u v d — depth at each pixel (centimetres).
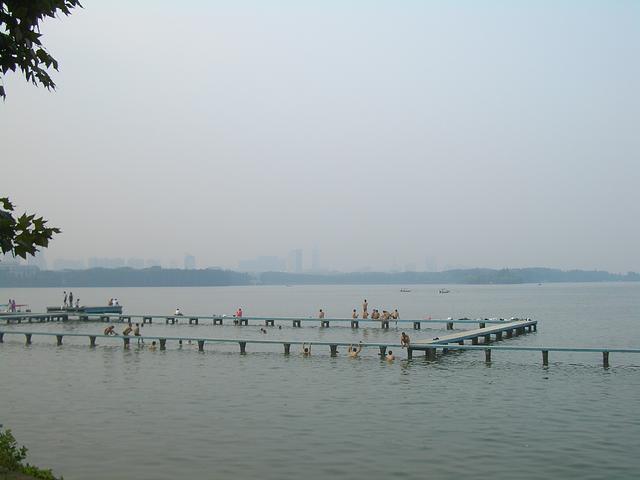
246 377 3338
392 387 3031
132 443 2066
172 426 2284
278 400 2739
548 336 5812
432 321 6338
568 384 3097
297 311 11675
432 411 2516
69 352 4425
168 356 4197
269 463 1859
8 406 2627
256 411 2525
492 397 2788
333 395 2844
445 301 16625
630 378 3269
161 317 7094
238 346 4744
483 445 2034
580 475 1748
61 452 1966
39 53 870
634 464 1839
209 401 2722
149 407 2603
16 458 1266
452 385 3080
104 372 3525
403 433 2181
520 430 2216
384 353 4097
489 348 3844
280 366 3725
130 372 3522
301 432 2197
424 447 2014
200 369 3619
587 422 2327
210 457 1916
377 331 6284
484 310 11475
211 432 2200
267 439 2111
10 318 7288
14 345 4853
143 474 1764
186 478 1733
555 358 4038
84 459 1897
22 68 868
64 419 2394
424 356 4147
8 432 1332
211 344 4859
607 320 8169
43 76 884
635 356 4128
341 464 1848
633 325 7238
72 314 7469
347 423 2322
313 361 3931
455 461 1872
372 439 2108
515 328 5881
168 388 3028
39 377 3362
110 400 2747
